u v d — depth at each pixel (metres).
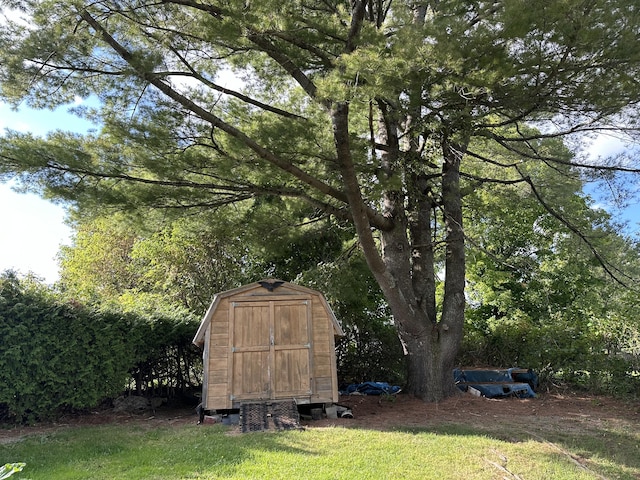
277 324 7.46
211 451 5.05
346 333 11.81
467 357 11.94
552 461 4.77
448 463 4.61
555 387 10.00
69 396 7.27
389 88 5.52
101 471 4.45
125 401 8.23
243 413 6.65
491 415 7.30
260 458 4.74
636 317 11.06
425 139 8.69
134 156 6.80
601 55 5.62
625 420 7.04
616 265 12.91
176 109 6.68
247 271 12.52
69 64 6.24
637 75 5.73
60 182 6.41
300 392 7.24
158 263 12.82
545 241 17.78
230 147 6.81
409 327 8.76
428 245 9.36
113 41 6.13
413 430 6.14
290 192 7.87
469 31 5.75
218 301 7.37
